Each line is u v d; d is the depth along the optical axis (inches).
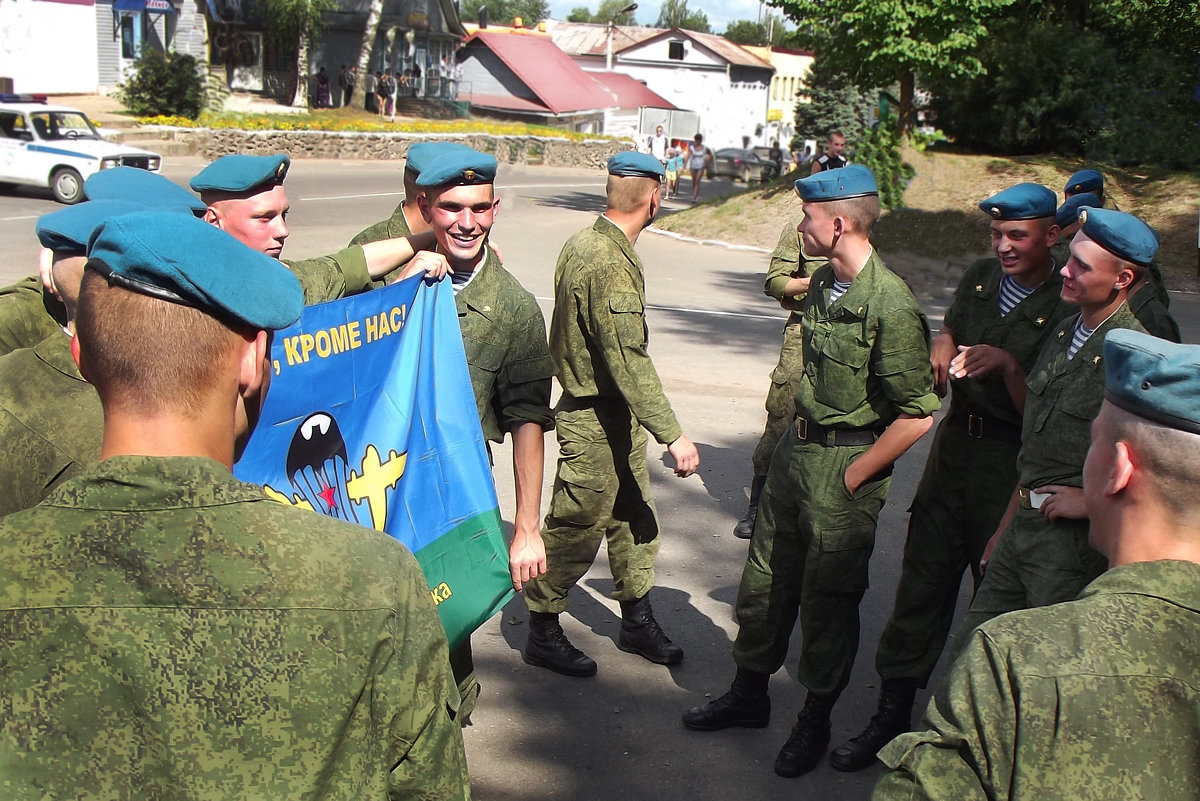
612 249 150.8
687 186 1504.7
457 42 1929.1
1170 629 58.4
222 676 51.2
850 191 130.0
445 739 59.3
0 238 578.6
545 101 1872.5
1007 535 122.1
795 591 146.1
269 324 55.4
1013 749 58.3
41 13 1306.6
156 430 54.0
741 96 2581.2
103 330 53.1
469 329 127.0
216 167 120.3
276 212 123.6
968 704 59.9
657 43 2500.0
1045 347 123.5
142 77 1178.0
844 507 135.3
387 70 1670.8
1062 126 785.6
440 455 109.9
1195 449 59.2
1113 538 64.1
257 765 51.4
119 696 50.7
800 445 139.6
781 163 1635.1
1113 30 862.5
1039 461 117.5
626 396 148.6
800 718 143.3
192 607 51.5
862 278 131.0
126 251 52.7
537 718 152.7
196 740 50.8
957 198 713.0
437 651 58.4
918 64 690.8
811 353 137.0
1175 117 759.7
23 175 754.2
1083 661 57.9
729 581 201.3
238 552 52.7
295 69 1574.8
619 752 144.9
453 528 109.8
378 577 55.5
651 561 168.9
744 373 362.3
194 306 53.5
